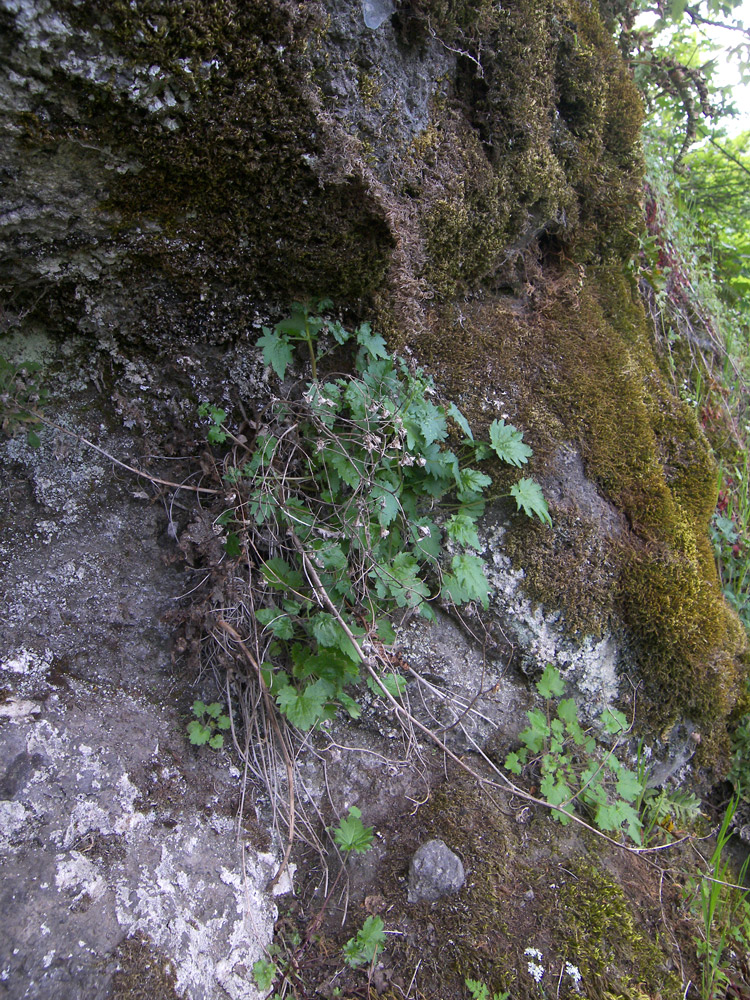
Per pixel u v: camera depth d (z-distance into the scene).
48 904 1.52
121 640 2.05
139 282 1.80
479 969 1.83
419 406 2.01
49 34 1.27
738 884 2.36
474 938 1.88
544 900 1.98
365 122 1.83
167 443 2.05
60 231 1.63
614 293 2.56
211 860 1.82
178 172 1.58
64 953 1.46
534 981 1.82
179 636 2.06
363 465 1.95
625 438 2.36
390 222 1.80
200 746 2.02
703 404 3.07
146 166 1.55
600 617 2.28
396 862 2.00
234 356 1.99
